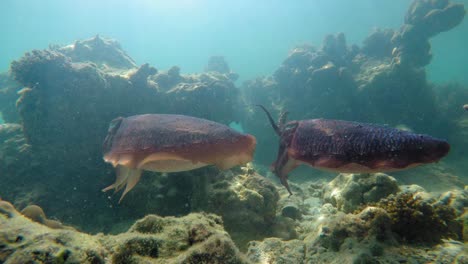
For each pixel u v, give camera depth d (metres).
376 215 0.60
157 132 0.48
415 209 0.64
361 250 0.53
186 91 2.15
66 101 1.62
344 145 0.48
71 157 1.62
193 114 2.15
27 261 0.31
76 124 1.64
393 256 0.52
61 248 0.33
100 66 2.28
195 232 0.45
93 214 1.50
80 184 1.59
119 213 1.46
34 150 1.60
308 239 0.68
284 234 0.99
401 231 0.62
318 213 1.12
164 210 1.19
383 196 0.86
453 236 0.66
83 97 1.66
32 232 0.36
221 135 0.47
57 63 1.65
